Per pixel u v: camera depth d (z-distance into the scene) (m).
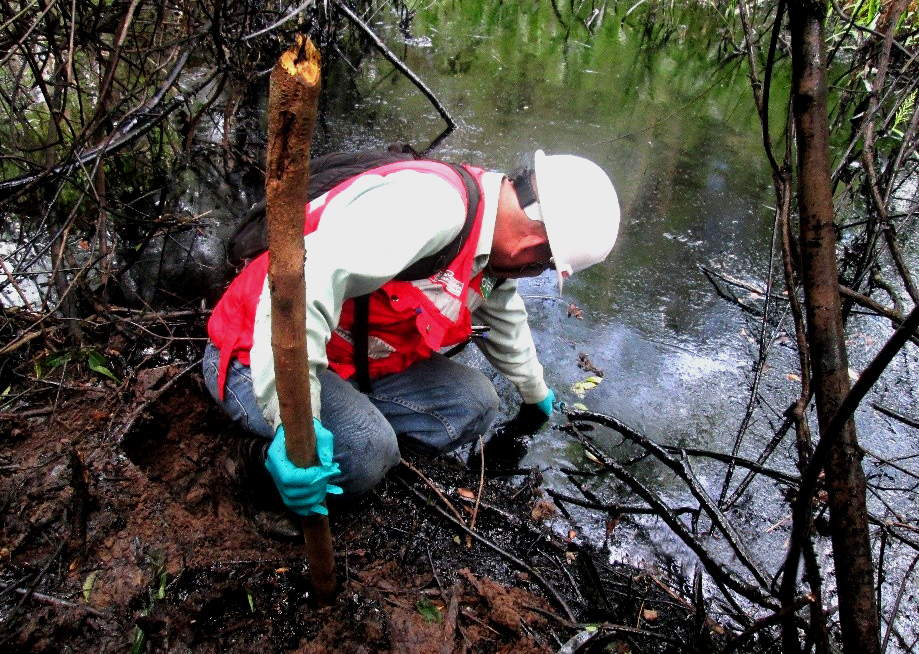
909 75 2.66
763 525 2.23
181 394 2.24
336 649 1.64
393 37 5.39
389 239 1.49
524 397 2.41
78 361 2.25
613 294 3.09
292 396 1.13
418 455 2.26
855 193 3.13
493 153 3.95
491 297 2.06
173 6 3.01
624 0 6.56
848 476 1.06
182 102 2.91
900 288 3.21
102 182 2.66
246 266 1.85
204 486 2.02
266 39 4.06
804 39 1.02
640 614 1.91
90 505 1.83
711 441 2.48
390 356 1.97
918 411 2.66
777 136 4.44
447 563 1.94
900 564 2.12
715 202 3.74
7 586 1.65
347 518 2.01
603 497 2.26
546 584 1.91
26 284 2.66
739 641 1.49
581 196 1.66
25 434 2.00
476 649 1.71
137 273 2.85
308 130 0.87
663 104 4.80
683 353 2.83
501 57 5.33
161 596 1.68
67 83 2.31
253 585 1.75
